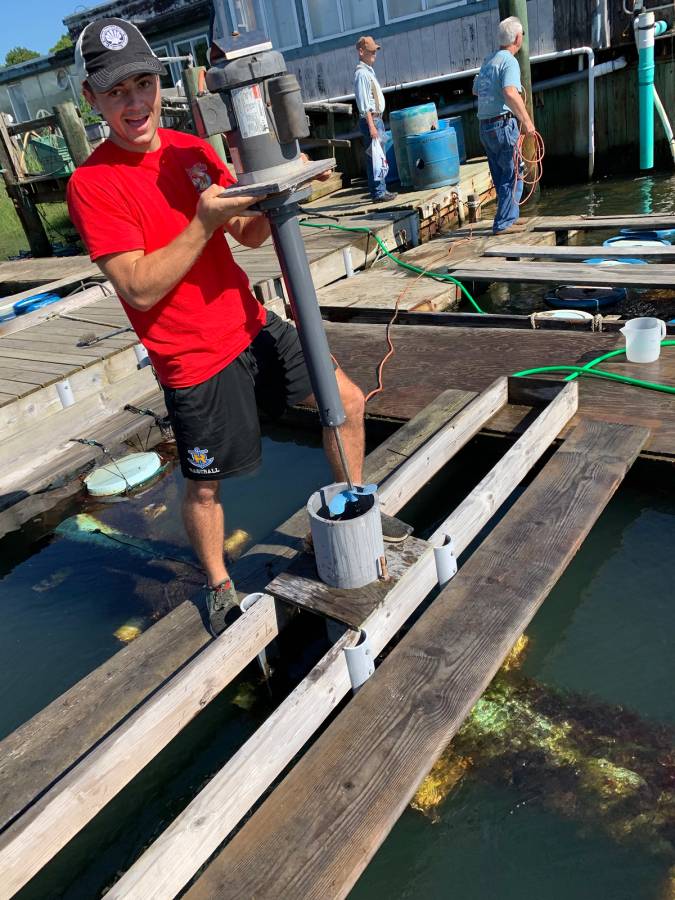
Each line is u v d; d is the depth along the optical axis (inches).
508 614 104.2
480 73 279.0
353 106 490.6
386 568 103.2
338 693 95.2
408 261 290.5
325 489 102.0
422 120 390.6
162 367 94.9
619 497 141.7
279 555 121.3
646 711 97.8
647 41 374.6
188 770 102.6
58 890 89.3
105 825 96.4
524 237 294.4
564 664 107.7
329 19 484.1
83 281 381.4
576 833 83.7
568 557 114.0
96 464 183.8
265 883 74.5
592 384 165.2
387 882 82.7
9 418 202.8
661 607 115.4
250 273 276.4
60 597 142.0
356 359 202.5
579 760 92.0
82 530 161.9
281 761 86.8
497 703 102.0
